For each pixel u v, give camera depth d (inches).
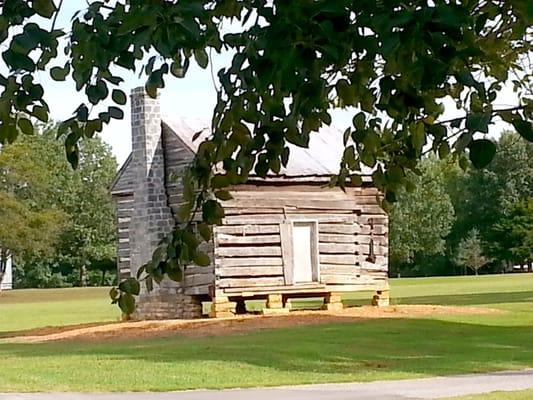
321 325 833.5
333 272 973.2
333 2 93.0
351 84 131.5
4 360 638.5
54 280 3021.7
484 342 706.8
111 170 3016.7
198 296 938.1
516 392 467.2
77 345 742.5
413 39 90.4
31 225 2325.3
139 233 963.3
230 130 139.7
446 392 470.9
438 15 89.4
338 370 562.9
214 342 721.0
